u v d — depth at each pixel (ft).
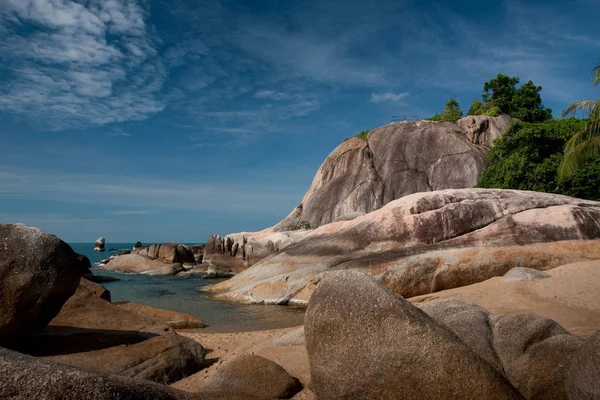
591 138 56.95
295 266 59.67
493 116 140.15
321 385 13.74
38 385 8.46
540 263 49.88
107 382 9.23
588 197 79.25
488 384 12.10
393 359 12.72
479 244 52.34
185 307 54.13
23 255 20.79
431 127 136.56
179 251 114.83
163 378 22.31
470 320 18.92
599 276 36.99
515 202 57.47
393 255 52.75
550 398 14.88
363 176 131.44
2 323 20.04
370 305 13.51
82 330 25.30
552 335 16.93
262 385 19.12
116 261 114.62
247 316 48.14
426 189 121.80
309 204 135.33
